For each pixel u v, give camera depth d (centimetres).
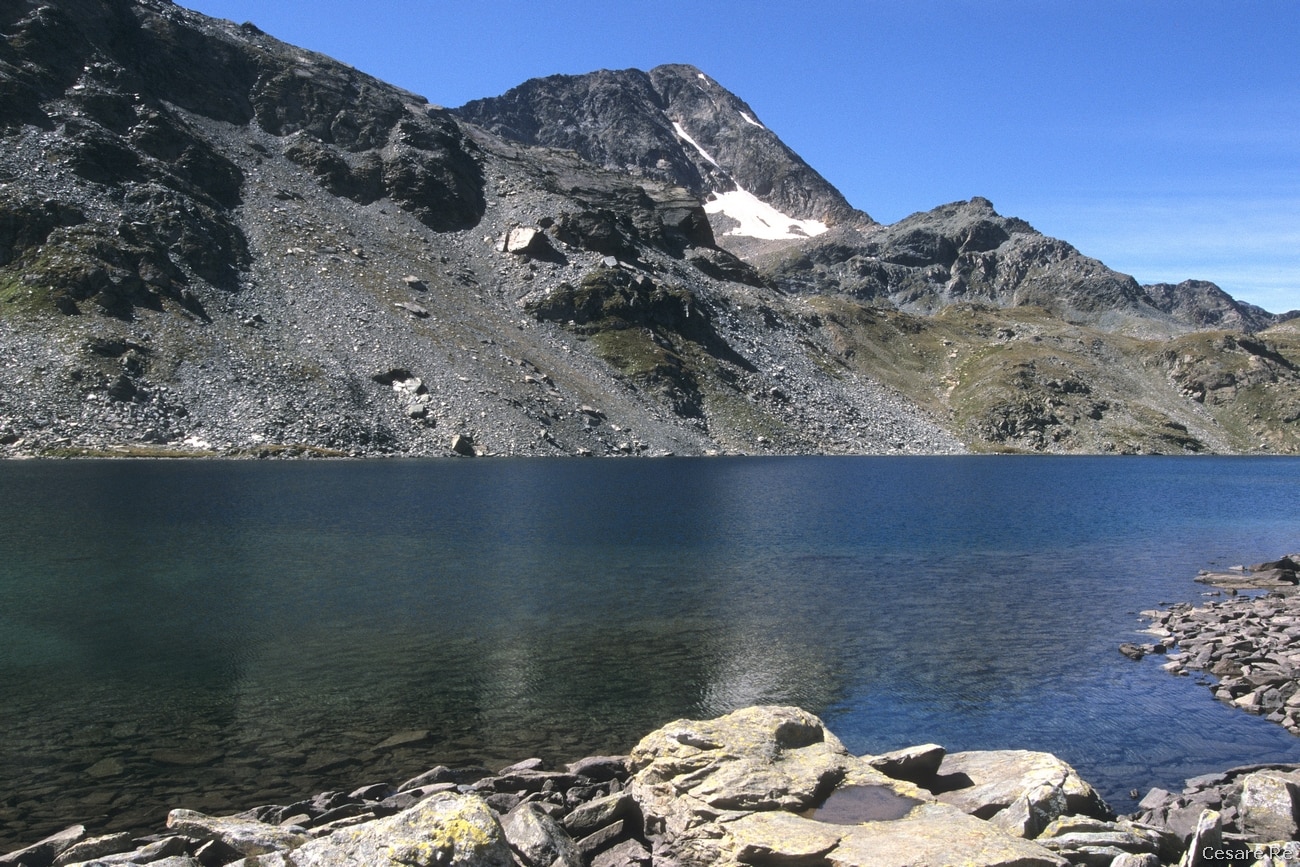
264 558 4422
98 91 14238
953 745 2191
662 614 3494
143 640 2897
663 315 18212
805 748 1694
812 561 4884
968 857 1272
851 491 9638
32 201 11694
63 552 4359
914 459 17512
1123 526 7144
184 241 12712
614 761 1844
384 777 1909
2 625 3028
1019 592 4128
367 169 18112
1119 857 1320
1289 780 1633
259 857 1325
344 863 1269
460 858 1252
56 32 14625
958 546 5672
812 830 1390
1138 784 1973
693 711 2381
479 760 2011
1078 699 2553
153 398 10038
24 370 9675
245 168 16400
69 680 2488
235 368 11081
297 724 2208
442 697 2439
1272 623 3384
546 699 2447
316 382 11531
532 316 16525
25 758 1958
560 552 4966
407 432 11581
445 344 13700
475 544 5141
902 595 3988
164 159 14488
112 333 10556
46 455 8850
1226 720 2394
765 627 3322
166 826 1602
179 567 4100
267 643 2919
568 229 19350
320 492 7294
